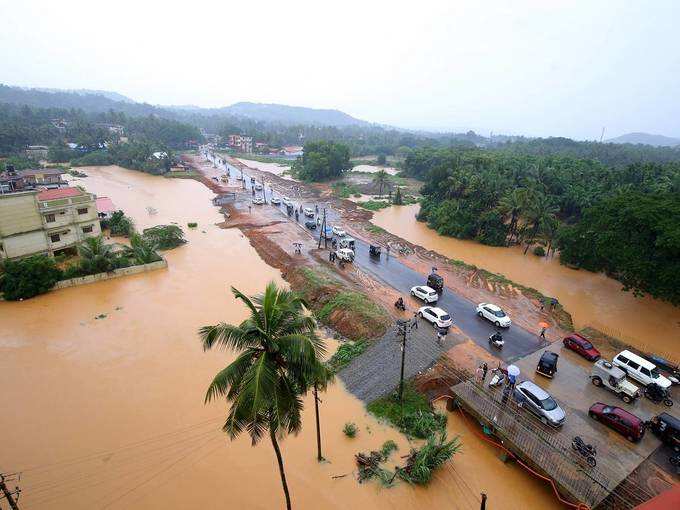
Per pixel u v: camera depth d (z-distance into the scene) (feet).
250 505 63.93
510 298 138.41
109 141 504.84
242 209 261.85
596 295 144.66
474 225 208.23
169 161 418.72
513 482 67.77
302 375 50.08
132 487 67.21
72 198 160.04
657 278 119.24
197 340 111.45
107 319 121.60
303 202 298.76
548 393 86.53
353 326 113.70
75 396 88.79
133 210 252.83
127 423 81.15
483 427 76.43
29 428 79.71
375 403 84.79
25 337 111.24
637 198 139.33
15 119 573.74
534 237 206.49
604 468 66.69
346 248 174.91
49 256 153.58
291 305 51.88
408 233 224.53
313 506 63.46
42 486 67.21
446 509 62.90
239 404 43.73
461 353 101.50
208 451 74.43
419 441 75.77
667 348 111.04
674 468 68.08
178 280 150.71
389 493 65.26
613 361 96.37
